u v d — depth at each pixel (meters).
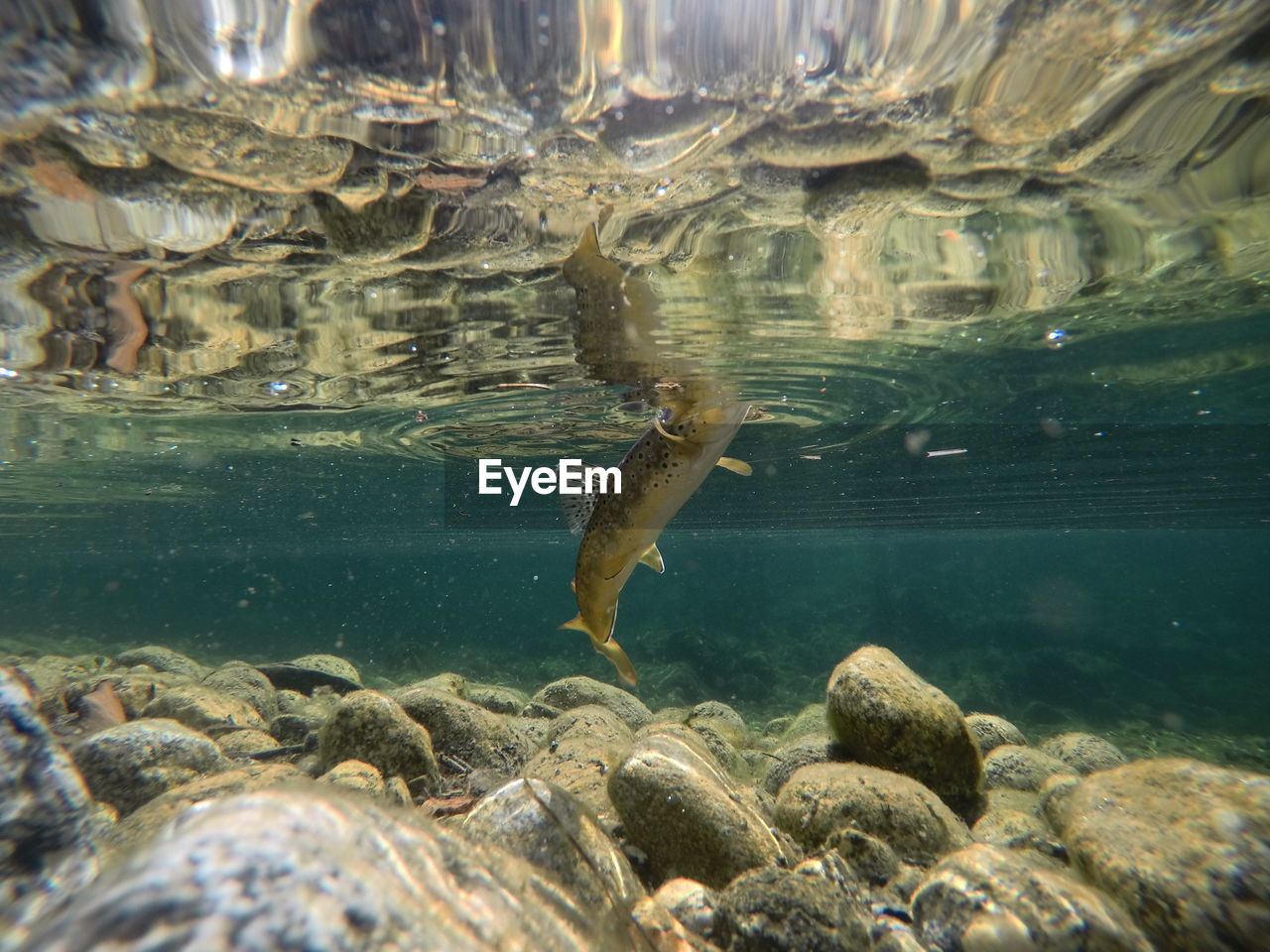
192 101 0.64
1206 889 0.45
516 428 1.74
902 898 0.54
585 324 1.10
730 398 0.70
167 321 1.10
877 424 1.62
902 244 0.91
